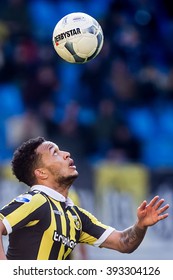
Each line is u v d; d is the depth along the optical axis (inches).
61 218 675.4
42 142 707.4
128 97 1722.4
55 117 1610.5
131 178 1385.3
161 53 1840.6
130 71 1753.2
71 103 1647.4
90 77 1697.8
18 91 1656.0
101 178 1359.5
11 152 1534.2
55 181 695.1
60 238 669.9
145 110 1734.7
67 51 796.6
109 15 1817.2
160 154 1701.5
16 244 661.3
